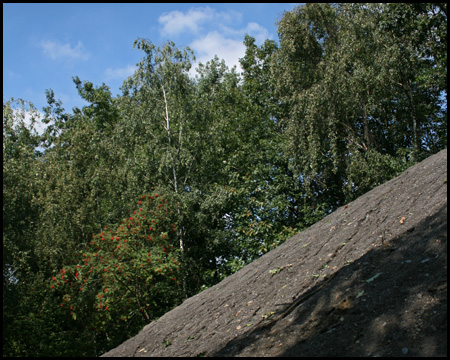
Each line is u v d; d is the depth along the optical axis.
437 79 15.66
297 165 16.30
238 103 20.83
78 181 16.62
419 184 6.86
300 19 17.41
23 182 13.97
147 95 17.69
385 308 4.07
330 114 15.65
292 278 6.43
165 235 13.40
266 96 20.50
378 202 7.46
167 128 17.67
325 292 5.00
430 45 16.05
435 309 3.69
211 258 17.66
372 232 6.21
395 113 17.11
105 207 16.77
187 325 7.03
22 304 11.99
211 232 16.97
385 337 3.71
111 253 12.58
